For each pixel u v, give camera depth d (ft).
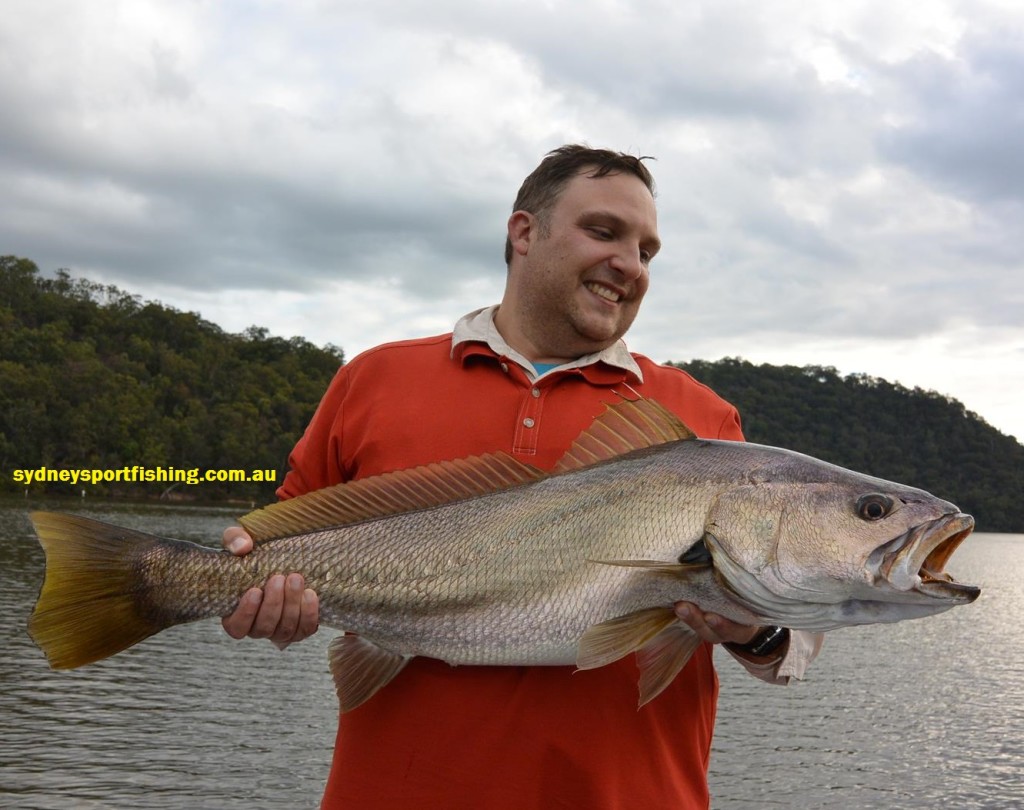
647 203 4.15
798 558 3.61
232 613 3.83
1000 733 24.90
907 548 3.56
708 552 3.66
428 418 4.09
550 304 4.11
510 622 3.73
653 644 3.65
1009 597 68.54
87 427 123.44
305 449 4.37
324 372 170.71
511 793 3.56
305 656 30.14
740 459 3.82
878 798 18.62
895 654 39.81
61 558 3.70
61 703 21.84
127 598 3.76
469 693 3.69
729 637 3.67
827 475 3.73
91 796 15.58
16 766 16.92
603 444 3.94
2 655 26.48
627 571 3.67
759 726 24.32
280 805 15.84
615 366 4.17
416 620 3.80
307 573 3.86
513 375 4.11
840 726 24.84
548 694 3.67
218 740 19.66
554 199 4.11
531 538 3.79
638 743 3.67
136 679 25.12
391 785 3.66
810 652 4.00
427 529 3.88
